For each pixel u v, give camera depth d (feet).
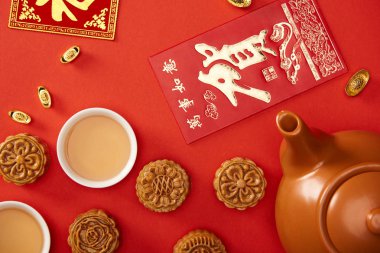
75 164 1.74
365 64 1.79
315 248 1.49
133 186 1.79
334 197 1.42
